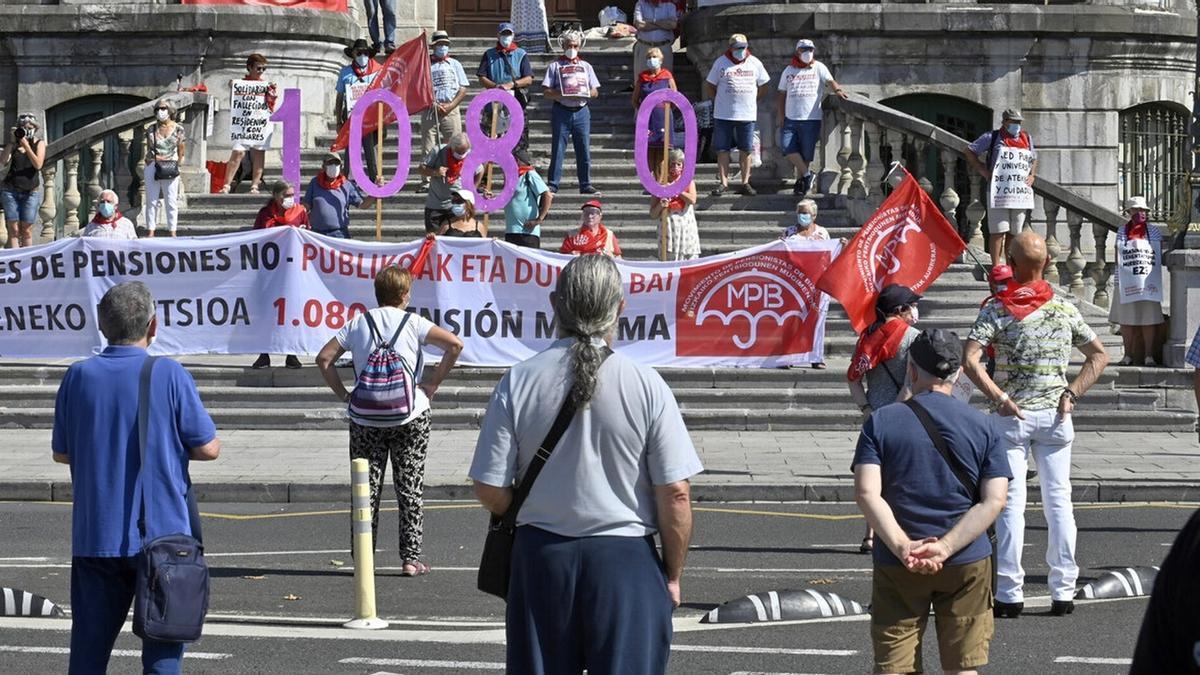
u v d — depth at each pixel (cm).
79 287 3672
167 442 1366
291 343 3647
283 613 1998
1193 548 787
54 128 5191
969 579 1356
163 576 1309
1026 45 5116
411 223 4453
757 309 3644
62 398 1382
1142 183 5306
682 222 3938
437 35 4659
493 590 1195
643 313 3638
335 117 5081
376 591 2138
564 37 4528
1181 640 784
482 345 3631
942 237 2842
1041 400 1925
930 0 5159
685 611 2008
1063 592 1958
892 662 1362
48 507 2866
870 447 1358
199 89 4666
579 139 4488
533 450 1162
